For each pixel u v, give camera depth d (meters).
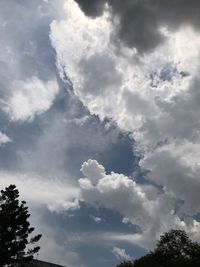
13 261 51.38
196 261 58.97
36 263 72.31
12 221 51.78
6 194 54.66
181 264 59.09
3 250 48.81
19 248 50.84
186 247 62.69
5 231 50.69
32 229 53.16
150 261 62.59
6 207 52.72
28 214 53.84
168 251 62.34
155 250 63.91
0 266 50.38
